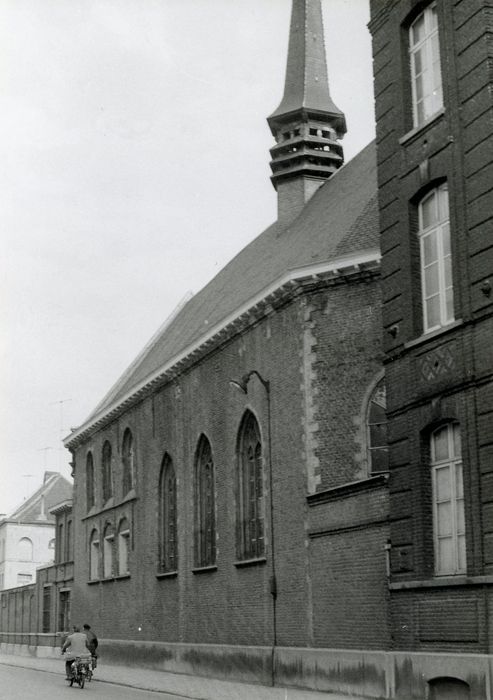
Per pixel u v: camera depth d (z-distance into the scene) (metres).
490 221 18.39
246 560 29.75
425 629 19.41
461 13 19.67
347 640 23.53
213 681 29.64
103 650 43.62
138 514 40.88
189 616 34.53
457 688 18.34
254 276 36.00
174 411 37.31
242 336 31.30
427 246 20.81
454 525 19.16
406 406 20.56
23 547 86.75
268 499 28.48
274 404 28.66
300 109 39.00
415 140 21.02
